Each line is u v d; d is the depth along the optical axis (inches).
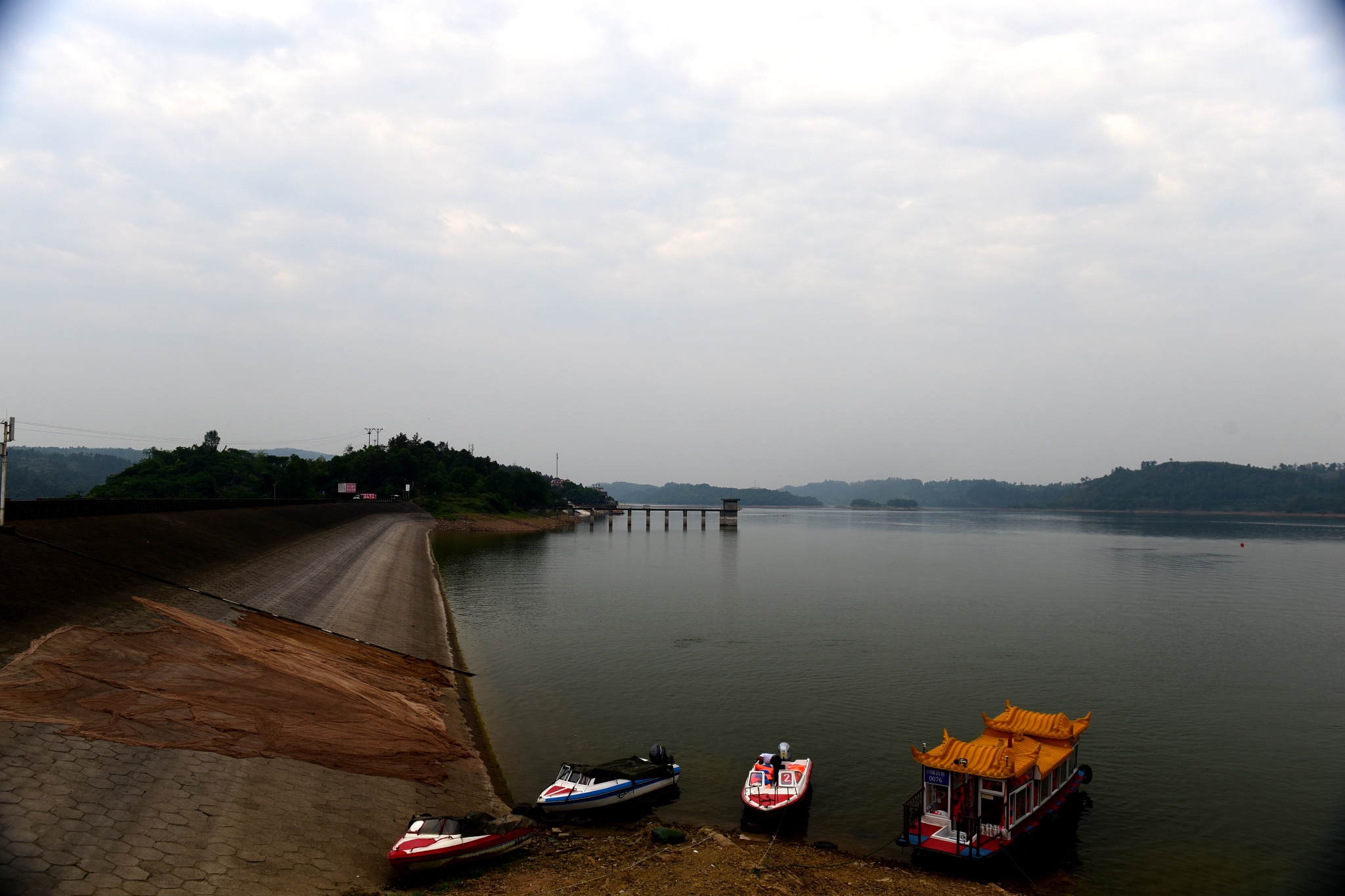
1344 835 1175.0
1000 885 1015.6
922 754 1115.3
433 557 5049.2
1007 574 4606.3
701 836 1125.1
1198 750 1533.0
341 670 1550.2
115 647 1221.7
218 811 891.4
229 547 2491.4
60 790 815.7
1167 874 1054.4
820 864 1040.8
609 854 1043.9
